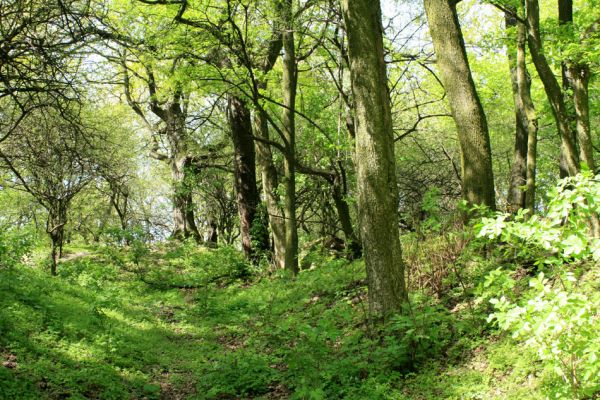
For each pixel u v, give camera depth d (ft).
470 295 28.55
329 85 64.64
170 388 27.30
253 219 69.41
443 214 51.47
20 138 38.83
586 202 14.30
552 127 71.92
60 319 30.22
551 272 25.58
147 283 57.06
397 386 23.07
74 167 43.78
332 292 42.86
